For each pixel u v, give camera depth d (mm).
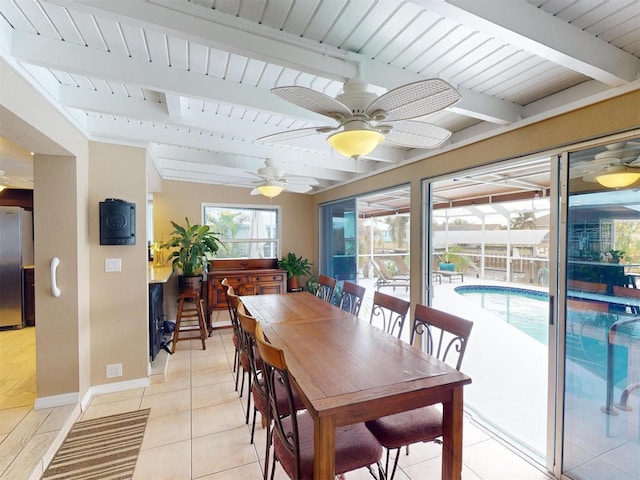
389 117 1505
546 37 1254
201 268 4570
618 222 1638
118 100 2143
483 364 3469
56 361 2395
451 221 8727
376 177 3760
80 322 2480
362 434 1459
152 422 2346
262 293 4789
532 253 6840
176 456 1991
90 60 1602
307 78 1891
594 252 1734
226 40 1321
